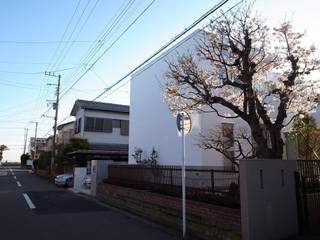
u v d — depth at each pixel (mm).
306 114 12266
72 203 15109
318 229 7922
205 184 9531
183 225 8352
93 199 16672
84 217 11297
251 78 9391
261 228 6988
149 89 19734
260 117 9711
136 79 21547
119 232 8961
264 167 7324
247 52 9438
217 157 15062
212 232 8031
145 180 12969
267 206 7184
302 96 10758
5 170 58469
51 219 10883
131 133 21672
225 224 7656
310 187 8242
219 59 9969
